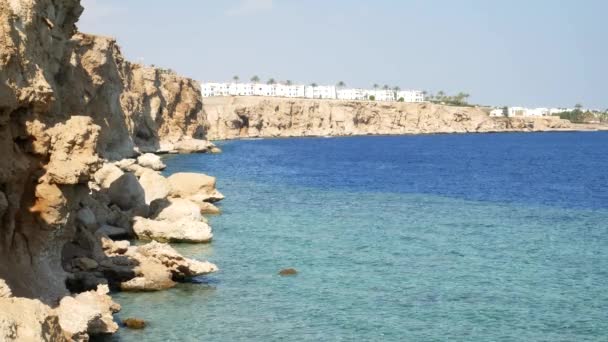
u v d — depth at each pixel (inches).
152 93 4820.4
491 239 1699.1
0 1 858.1
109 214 1512.1
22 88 872.3
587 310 1075.3
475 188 3053.6
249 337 909.8
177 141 5231.3
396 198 2593.5
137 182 1642.5
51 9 1268.5
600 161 5132.9
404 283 1227.9
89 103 2837.1
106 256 1143.6
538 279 1277.1
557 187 3144.7
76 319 810.8
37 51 1017.5
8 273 824.9
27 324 564.4
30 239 889.5
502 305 1096.2
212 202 2209.6
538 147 7342.5
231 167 3897.6
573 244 1642.5
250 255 1435.8
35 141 900.0
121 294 1077.1
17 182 862.5
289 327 958.4
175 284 1155.9
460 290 1186.0
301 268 1327.5
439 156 5639.8
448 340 924.0
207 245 1534.2
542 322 1011.9
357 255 1465.3
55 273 925.2
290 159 4857.3
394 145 7573.8
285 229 1782.7
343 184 3120.1
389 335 937.5
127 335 889.5
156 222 1546.5
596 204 2491.4
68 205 927.0
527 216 2142.0
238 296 1106.7
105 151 3070.9
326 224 1889.8
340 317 1013.2
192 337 897.5
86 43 2898.6
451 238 1704.0
